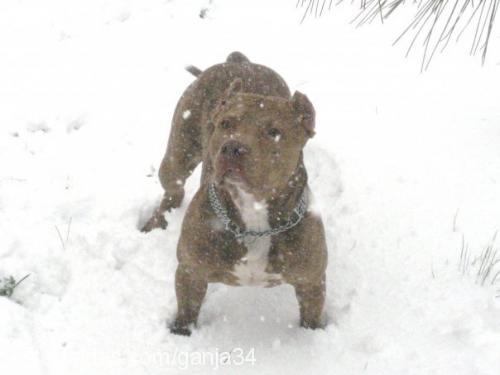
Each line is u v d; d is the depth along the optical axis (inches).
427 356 80.3
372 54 125.6
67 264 90.9
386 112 112.3
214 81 89.4
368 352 81.9
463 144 105.0
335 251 93.0
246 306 88.4
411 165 102.5
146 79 121.9
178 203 99.3
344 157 104.2
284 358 82.0
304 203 76.8
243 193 73.1
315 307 82.6
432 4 82.2
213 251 76.8
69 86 120.0
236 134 70.1
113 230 95.9
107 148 109.0
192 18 136.3
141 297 88.3
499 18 129.4
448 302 85.1
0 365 77.3
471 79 117.7
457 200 97.0
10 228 94.0
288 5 139.8
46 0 139.6
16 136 110.7
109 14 137.2
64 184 102.0
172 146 92.6
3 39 128.8
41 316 84.9
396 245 92.6
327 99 116.0
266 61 124.8
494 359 78.6
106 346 82.4
